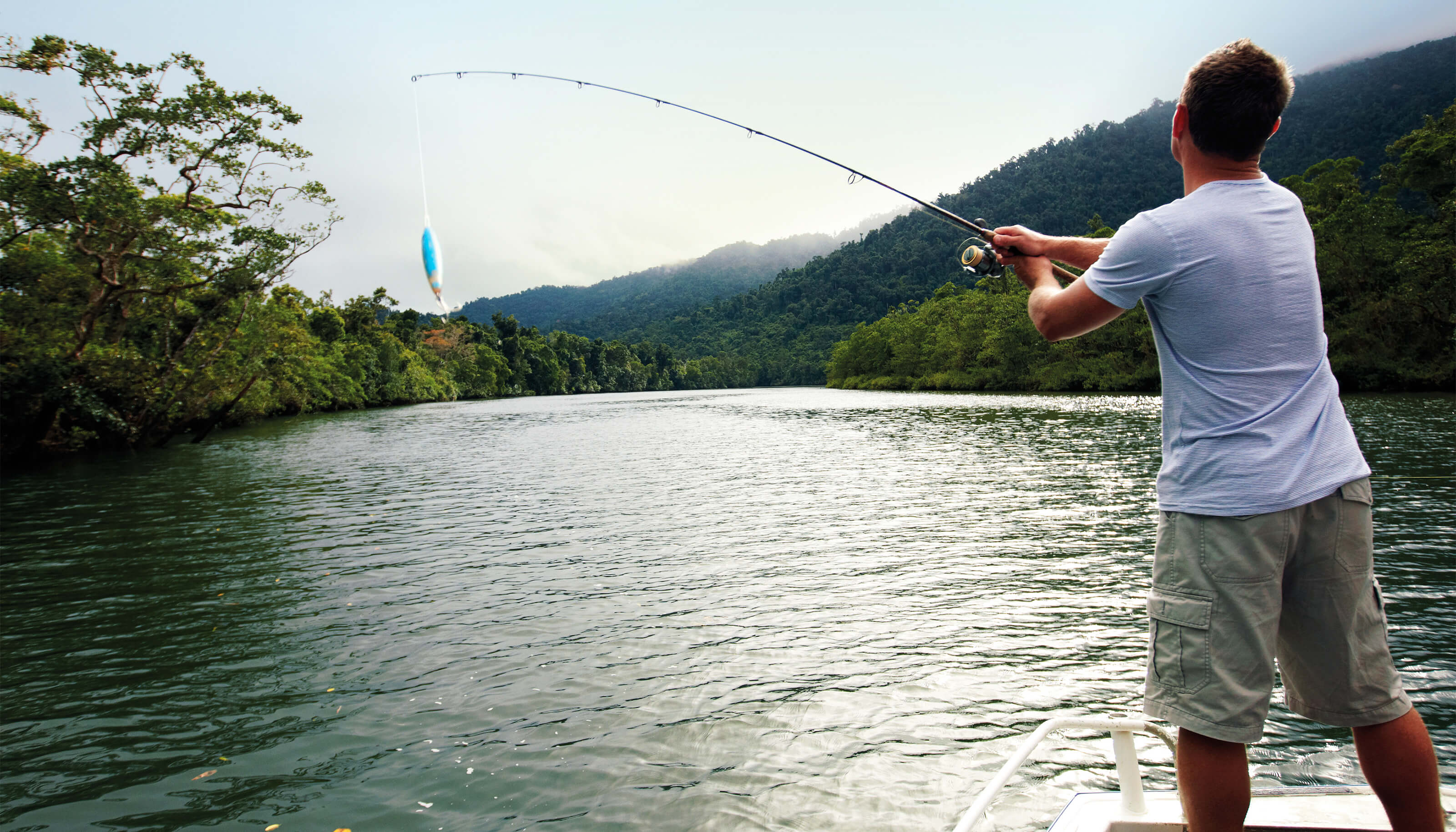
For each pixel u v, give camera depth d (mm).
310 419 52250
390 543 10641
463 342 107562
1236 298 1724
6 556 10547
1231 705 1719
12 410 24750
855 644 6414
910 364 88312
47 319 27188
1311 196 52062
